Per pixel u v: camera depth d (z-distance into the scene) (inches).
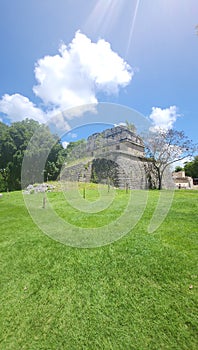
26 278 88.0
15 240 137.9
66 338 54.9
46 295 75.0
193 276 82.6
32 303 70.5
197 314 61.4
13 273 92.7
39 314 64.8
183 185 817.5
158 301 68.6
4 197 406.0
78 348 51.6
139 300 69.8
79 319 62.1
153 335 54.5
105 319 61.6
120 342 52.9
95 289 77.7
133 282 81.1
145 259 100.1
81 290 77.5
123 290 76.1
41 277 88.3
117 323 59.7
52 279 86.3
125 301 69.7
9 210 251.0
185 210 211.2
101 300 70.9
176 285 77.2
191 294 71.3
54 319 62.4
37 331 57.8
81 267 95.8
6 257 110.3
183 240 123.0
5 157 1069.1
